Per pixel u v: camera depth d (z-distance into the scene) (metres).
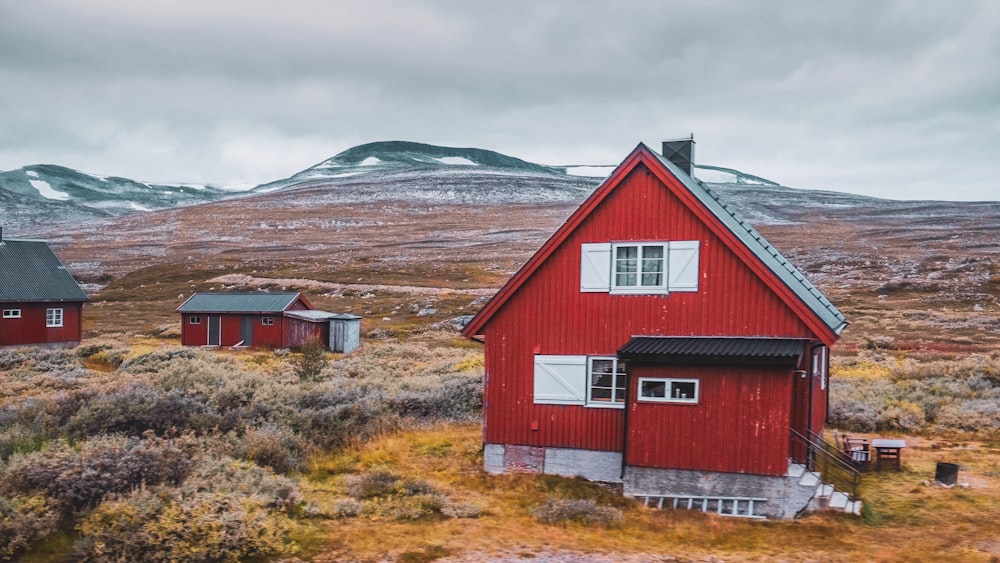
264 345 62.12
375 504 18.06
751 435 18.45
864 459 23.16
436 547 15.43
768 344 19.05
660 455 19.17
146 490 16.08
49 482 16.30
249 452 20.56
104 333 73.69
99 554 13.95
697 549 15.84
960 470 22.72
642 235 20.67
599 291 21.06
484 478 21.14
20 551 14.41
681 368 19.02
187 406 24.89
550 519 17.44
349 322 60.34
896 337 61.94
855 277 105.88
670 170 21.02
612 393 20.89
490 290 97.56
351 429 25.22
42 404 25.41
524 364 21.70
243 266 127.88
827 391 26.94
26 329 59.12
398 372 43.91
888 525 17.61
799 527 17.38
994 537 16.67
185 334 64.06
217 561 14.27
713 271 20.05
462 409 29.92
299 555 14.80
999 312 78.69
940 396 33.31
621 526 17.25
